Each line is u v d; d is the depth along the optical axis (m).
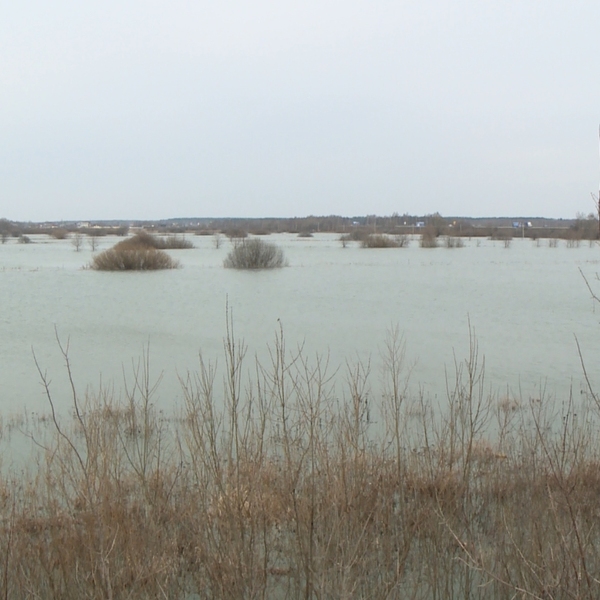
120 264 44.69
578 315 23.64
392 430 8.28
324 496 5.02
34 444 9.24
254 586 4.25
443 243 84.62
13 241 105.06
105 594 4.19
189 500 5.27
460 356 16.23
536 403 11.26
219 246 77.19
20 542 4.65
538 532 4.47
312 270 45.12
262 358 15.83
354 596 4.34
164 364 15.43
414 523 5.12
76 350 17.31
